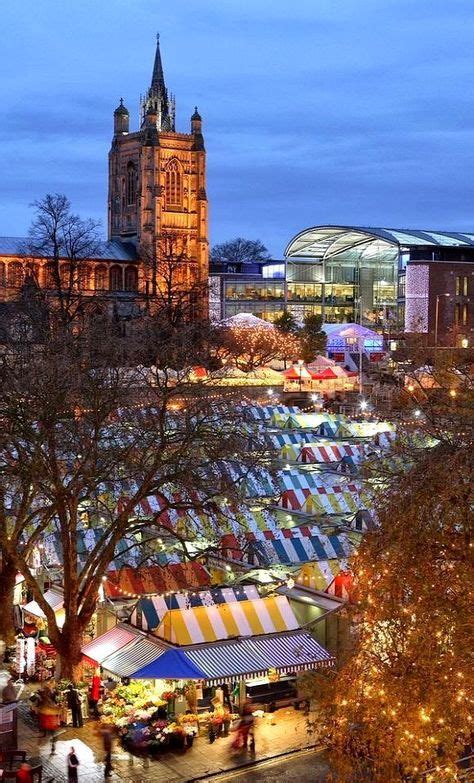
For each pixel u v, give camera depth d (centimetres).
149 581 4250
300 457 6831
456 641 2411
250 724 3488
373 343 17125
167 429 4219
